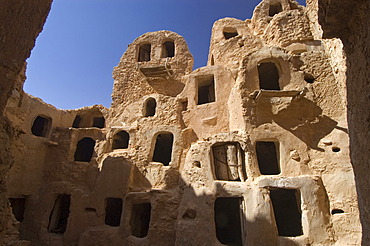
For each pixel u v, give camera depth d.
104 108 18.73
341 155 9.90
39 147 16.25
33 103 16.16
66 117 18.66
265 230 8.69
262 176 9.96
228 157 12.65
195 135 14.27
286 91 10.68
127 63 19.77
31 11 3.39
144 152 14.69
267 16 18.81
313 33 14.54
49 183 15.68
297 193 10.04
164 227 11.21
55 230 14.85
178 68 18.31
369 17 2.62
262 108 11.41
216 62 17.56
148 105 17.80
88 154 19.66
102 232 12.44
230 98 13.71
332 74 11.77
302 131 10.84
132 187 13.76
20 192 14.77
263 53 12.53
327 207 9.20
